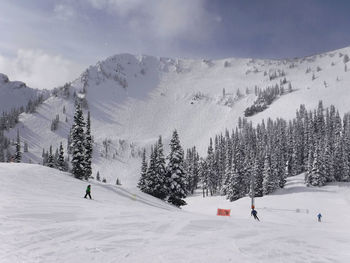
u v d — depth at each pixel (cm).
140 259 796
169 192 4866
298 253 1023
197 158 14075
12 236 949
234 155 9588
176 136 4938
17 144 7144
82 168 4656
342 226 2859
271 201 6234
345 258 990
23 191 2367
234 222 1770
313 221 4369
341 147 9112
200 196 10925
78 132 4819
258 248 1046
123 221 1411
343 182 8244
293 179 9225
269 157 8062
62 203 1931
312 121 13938
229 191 7844
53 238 966
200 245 1016
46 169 4153
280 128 14288
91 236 1034
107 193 3450
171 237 1121
